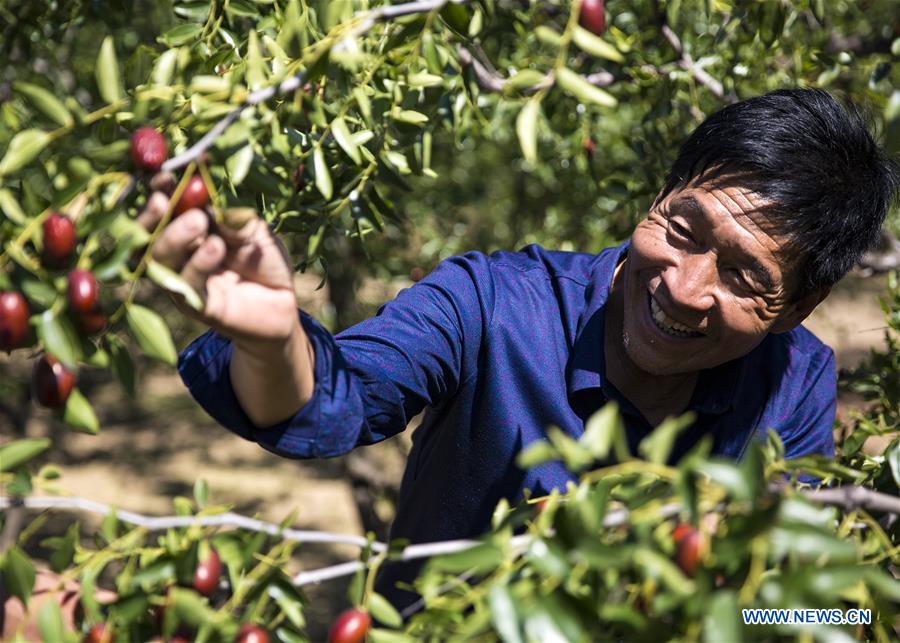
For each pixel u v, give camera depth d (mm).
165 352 996
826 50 2604
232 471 8469
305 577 1028
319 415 1167
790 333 1739
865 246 1446
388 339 1440
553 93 2322
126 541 996
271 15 1603
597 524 890
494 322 1537
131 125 1162
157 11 3084
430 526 1603
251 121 1111
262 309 1038
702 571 818
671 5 1975
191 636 1020
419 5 1215
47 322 975
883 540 1062
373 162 1515
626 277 1478
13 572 954
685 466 846
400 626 1013
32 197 1047
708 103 2566
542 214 4141
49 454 8406
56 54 3123
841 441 1857
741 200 1324
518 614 862
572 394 1519
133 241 979
